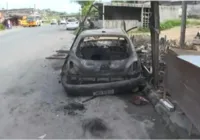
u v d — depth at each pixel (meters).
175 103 4.77
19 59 11.84
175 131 4.28
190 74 3.85
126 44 6.61
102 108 5.41
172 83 4.77
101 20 24.88
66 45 17.20
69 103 5.74
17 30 38.44
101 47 6.73
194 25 23.05
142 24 25.89
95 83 5.92
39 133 4.41
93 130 4.45
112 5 24.25
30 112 5.35
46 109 5.47
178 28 24.08
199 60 4.11
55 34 28.36
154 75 6.30
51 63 10.59
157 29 6.09
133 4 25.00
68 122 4.80
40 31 34.62
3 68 9.84
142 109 5.33
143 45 11.16
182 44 7.89
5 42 20.20
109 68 5.89
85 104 5.66
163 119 4.78
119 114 5.09
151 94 5.86
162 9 27.67
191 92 3.83
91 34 6.54
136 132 4.34
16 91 6.81
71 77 5.93
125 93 6.27
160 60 7.37
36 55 12.91
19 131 4.51
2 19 48.84
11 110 5.49
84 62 5.95
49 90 6.79
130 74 5.89
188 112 3.97
